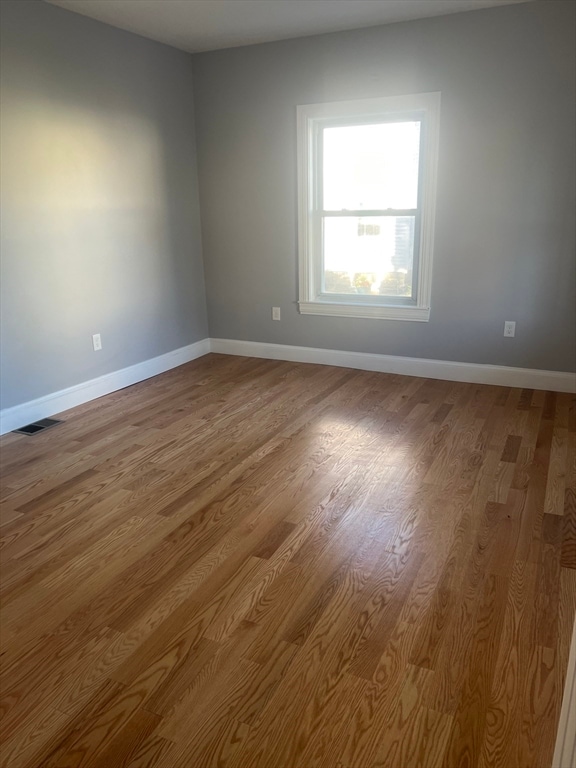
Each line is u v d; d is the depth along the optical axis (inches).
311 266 175.2
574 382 148.0
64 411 143.7
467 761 50.8
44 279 135.0
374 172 160.9
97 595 73.9
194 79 174.7
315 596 73.0
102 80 143.6
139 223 161.9
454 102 143.4
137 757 51.8
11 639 66.4
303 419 134.3
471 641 64.7
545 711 55.6
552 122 135.6
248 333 192.5
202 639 65.9
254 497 98.3
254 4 130.7
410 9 135.1
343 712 56.0
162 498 98.7
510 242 146.7
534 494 97.2
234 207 180.9
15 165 124.3
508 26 134.0
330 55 153.7
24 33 122.5
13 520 92.3
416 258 161.5
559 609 69.5
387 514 92.0
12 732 54.4
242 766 50.8
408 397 148.3
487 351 156.8
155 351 175.0
